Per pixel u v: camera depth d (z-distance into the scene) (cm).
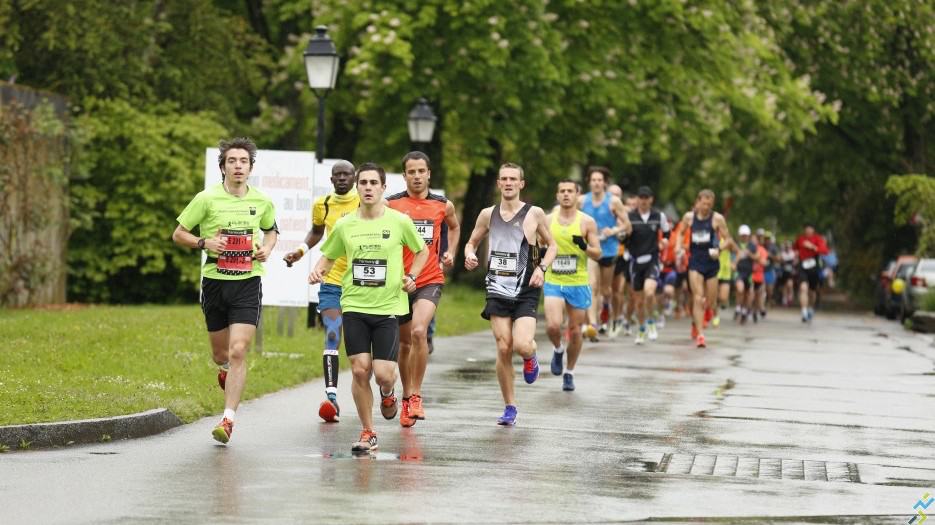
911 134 13838
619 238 6375
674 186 15400
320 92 5803
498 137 9388
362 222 3098
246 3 10550
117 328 5525
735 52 10569
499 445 3152
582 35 9681
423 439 3228
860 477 2845
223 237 3198
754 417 3772
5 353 4428
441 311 8312
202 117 8869
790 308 12800
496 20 8962
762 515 2408
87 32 8312
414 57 9056
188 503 2400
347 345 3062
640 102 9925
